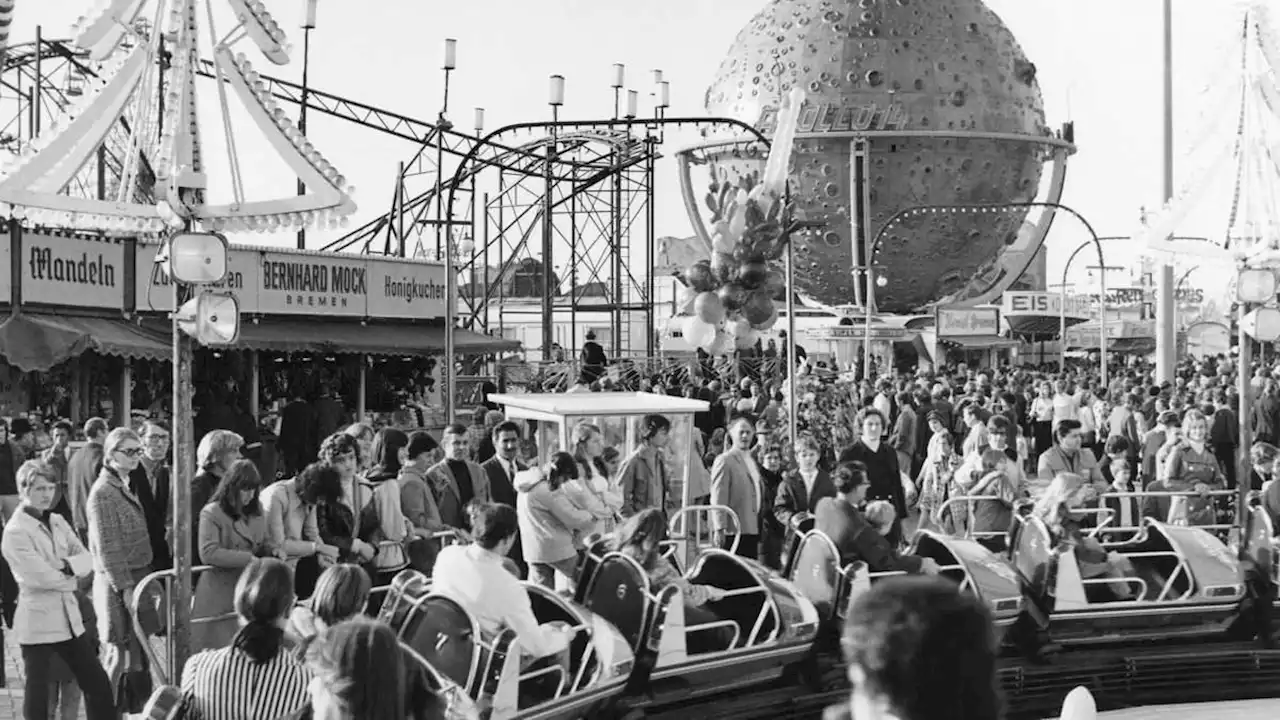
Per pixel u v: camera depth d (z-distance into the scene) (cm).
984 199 5900
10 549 903
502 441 1350
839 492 1158
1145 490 1780
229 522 946
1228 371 4156
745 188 2214
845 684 1103
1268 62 1398
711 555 1140
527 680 911
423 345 2922
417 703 570
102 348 2050
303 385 2828
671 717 1012
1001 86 5881
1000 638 1181
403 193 4303
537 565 1205
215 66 883
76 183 1139
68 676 959
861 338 5488
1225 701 1195
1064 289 4962
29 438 1478
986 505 1461
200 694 608
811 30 5859
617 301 4747
